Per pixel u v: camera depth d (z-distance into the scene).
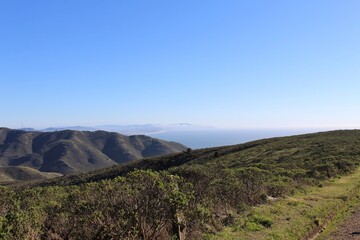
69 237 6.46
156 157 70.81
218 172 11.62
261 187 12.84
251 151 45.44
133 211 6.16
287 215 10.56
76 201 6.57
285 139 54.59
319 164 23.55
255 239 8.36
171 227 7.30
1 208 6.72
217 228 8.95
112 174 57.28
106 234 6.24
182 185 7.86
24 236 5.37
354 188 15.73
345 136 44.44
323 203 12.34
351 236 9.40
